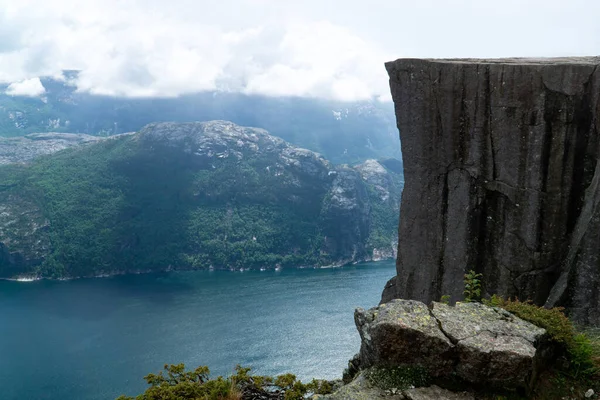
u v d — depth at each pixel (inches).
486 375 286.7
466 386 290.8
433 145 733.9
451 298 728.3
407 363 302.5
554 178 645.9
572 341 333.7
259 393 339.3
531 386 293.4
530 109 653.3
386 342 305.1
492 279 696.4
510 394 285.0
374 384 297.9
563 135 636.7
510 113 667.4
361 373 312.8
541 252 657.0
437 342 295.9
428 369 297.6
